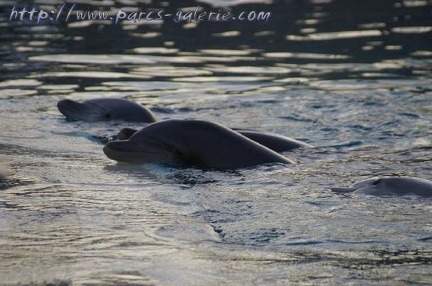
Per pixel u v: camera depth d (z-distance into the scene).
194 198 16.75
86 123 25.67
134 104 26.77
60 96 29.28
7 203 15.70
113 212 15.29
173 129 20.70
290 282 11.57
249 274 11.88
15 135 23.50
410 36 40.38
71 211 15.18
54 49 37.00
